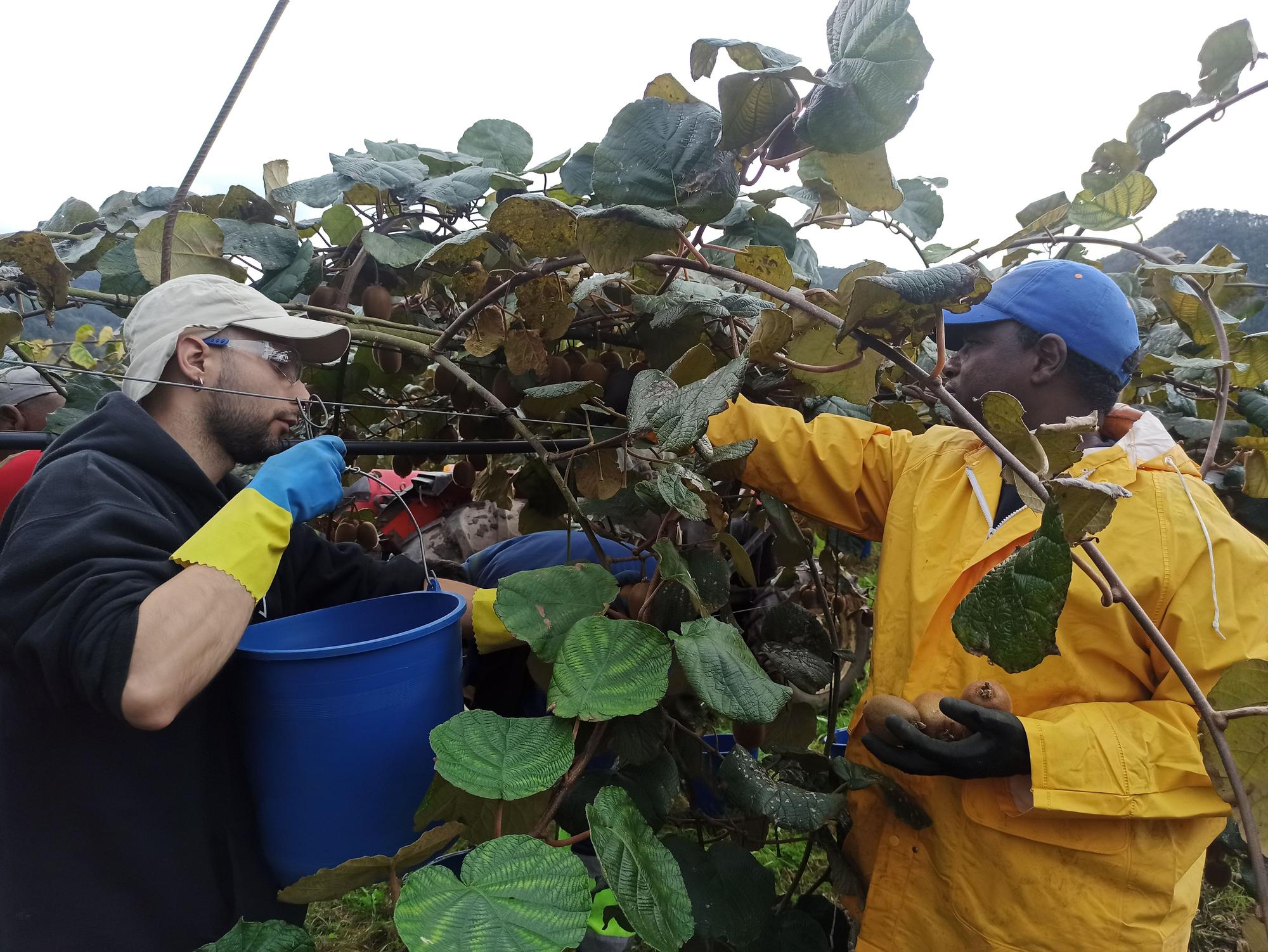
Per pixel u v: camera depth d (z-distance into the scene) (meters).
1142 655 1.15
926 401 1.35
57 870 1.06
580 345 2.01
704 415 1.03
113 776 1.06
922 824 1.25
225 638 0.95
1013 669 0.86
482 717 0.96
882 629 1.34
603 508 1.52
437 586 1.42
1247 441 1.79
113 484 1.04
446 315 1.86
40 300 1.51
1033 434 0.95
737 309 1.36
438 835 0.89
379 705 1.00
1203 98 1.82
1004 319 1.28
